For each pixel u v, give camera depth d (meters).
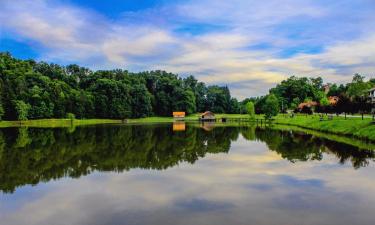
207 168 28.22
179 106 167.75
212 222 15.48
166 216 16.28
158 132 71.38
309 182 22.62
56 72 156.62
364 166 27.80
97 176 25.44
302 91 162.88
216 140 52.16
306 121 80.38
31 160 33.12
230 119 141.25
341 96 69.19
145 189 21.38
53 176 25.56
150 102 161.62
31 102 115.44
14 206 18.14
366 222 15.29
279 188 21.19
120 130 78.50
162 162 31.61
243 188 21.33
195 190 20.98
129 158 34.19
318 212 16.66
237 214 16.47
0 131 73.75
